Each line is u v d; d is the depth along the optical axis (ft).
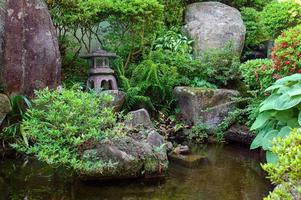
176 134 18.01
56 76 15.92
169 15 23.53
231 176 12.24
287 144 6.22
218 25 22.93
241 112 17.25
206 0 26.08
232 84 20.62
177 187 11.16
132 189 10.96
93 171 10.95
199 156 14.37
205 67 20.44
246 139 16.56
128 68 20.15
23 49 15.14
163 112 18.92
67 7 17.54
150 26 19.21
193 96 18.01
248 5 26.94
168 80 19.35
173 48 22.13
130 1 18.34
